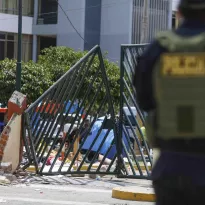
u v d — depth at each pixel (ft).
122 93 96.22
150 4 331.98
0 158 96.32
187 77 24.23
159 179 25.04
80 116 100.22
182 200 24.95
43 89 215.31
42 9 367.45
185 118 24.31
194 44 24.56
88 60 106.83
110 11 346.13
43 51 253.03
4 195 79.20
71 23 351.87
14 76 211.82
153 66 25.09
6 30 359.46
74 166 115.96
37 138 98.53
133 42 340.59
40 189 86.17
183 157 24.64
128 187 82.94
